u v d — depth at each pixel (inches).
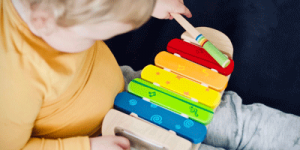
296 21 51.9
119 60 49.1
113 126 26.4
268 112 36.2
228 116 35.3
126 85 37.4
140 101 28.8
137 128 26.1
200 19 52.7
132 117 27.0
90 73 26.2
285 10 53.1
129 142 26.2
